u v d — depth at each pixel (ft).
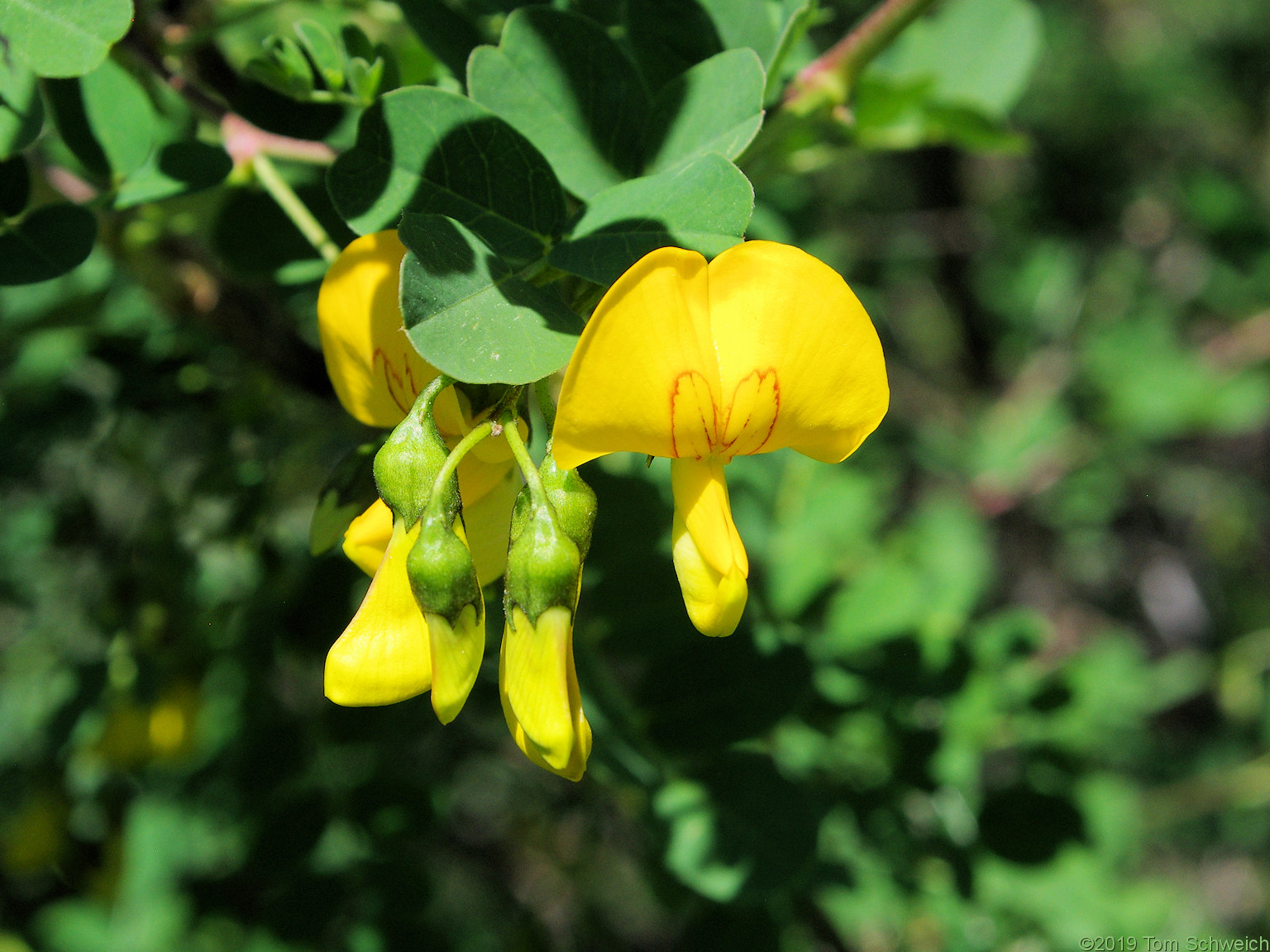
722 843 0.38
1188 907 0.90
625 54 0.31
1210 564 1.37
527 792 0.65
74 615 0.56
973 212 1.21
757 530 0.51
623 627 0.39
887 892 0.51
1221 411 0.93
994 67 0.53
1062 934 0.53
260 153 0.37
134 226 0.42
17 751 0.60
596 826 0.59
